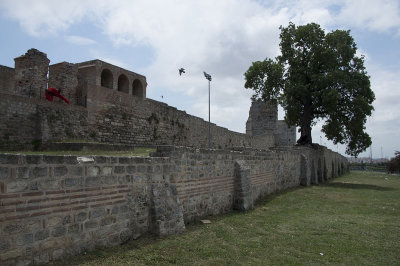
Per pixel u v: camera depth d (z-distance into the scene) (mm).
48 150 17141
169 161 9555
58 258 6121
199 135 35656
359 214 13703
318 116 33969
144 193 8492
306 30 30656
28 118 17422
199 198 11188
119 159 7723
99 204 7098
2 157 5289
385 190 23703
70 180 6441
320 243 9055
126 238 7801
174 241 8227
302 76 31016
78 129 20516
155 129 28625
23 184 5574
